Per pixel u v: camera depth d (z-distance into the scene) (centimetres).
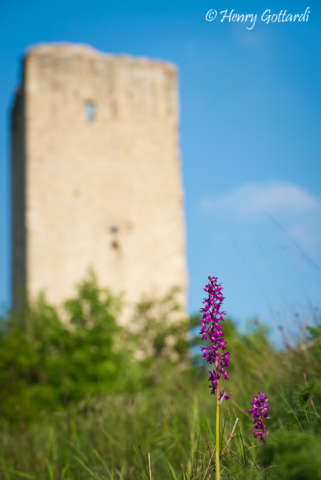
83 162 2128
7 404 727
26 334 1326
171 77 2325
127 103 2233
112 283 2067
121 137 2198
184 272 2180
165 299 1967
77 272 2033
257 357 384
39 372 1241
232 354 408
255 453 231
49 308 1428
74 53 2180
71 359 1236
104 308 1391
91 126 2166
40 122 2095
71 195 2088
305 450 158
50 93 2130
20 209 2269
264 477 198
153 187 2209
